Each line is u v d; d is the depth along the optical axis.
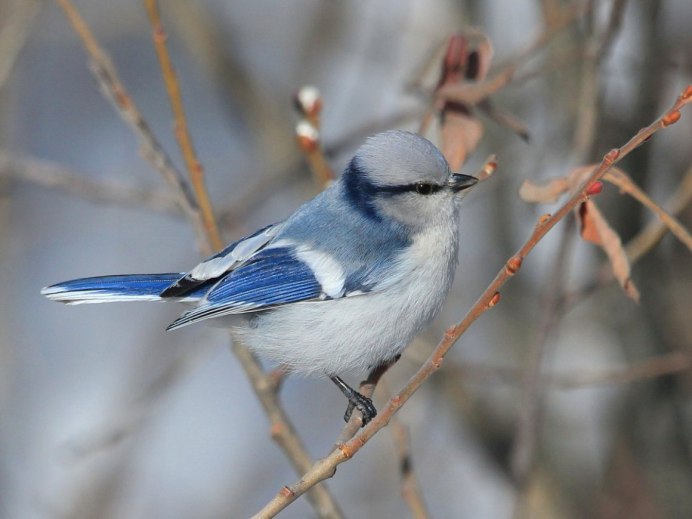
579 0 10.71
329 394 14.57
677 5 12.68
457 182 8.73
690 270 12.02
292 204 15.12
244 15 15.03
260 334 8.91
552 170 12.02
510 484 12.35
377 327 8.69
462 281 14.02
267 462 14.66
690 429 11.91
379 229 8.73
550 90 11.95
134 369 14.77
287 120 12.84
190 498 14.15
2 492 13.27
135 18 15.52
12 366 13.95
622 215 11.32
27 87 15.69
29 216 15.15
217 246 8.97
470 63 8.70
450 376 12.26
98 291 8.86
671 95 11.77
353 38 14.02
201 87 17.03
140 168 16.27
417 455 13.88
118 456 13.76
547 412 12.55
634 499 11.89
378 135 9.02
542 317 8.97
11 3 11.91
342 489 14.05
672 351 11.70
